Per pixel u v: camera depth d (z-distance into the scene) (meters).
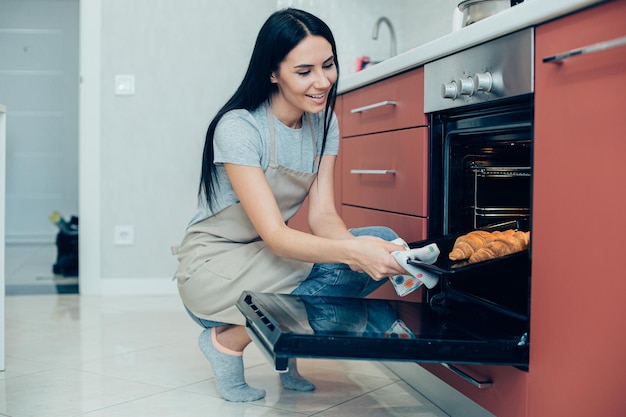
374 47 3.55
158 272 3.85
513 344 1.42
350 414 1.86
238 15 3.83
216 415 1.84
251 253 1.93
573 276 1.31
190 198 3.85
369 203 2.45
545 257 1.40
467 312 1.70
